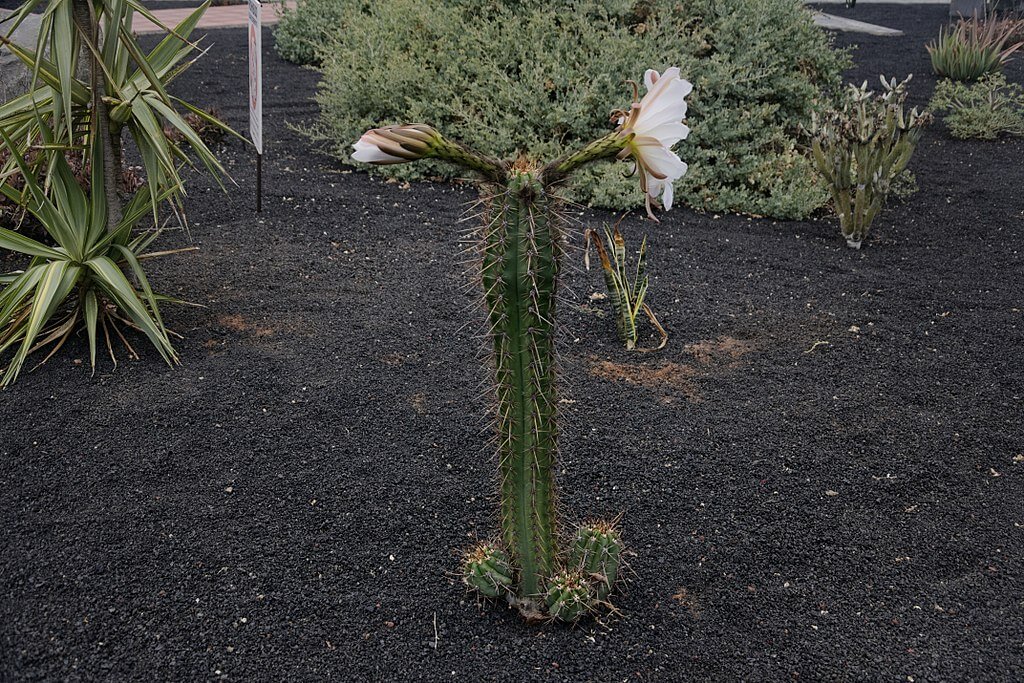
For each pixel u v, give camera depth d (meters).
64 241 3.52
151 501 2.79
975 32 9.75
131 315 3.68
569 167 1.79
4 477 2.88
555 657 2.24
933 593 2.50
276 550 2.60
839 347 3.90
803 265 4.79
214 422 3.20
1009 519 2.82
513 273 1.84
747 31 6.07
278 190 5.48
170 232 4.79
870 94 4.92
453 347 3.78
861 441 3.21
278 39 9.80
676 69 1.70
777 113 6.29
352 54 6.35
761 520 2.78
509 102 5.73
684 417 3.33
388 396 3.41
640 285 3.81
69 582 2.46
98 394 3.36
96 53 3.34
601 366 3.68
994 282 4.65
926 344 3.96
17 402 3.29
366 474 2.95
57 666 2.19
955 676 2.21
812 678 2.20
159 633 2.30
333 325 3.92
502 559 2.32
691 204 5.60
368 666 2.21
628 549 2.63
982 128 7.62
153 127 3.41
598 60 5.77
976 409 3.45
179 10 13.26
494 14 6.25
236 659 2.22
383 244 4.79
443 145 1.66
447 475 2.96
